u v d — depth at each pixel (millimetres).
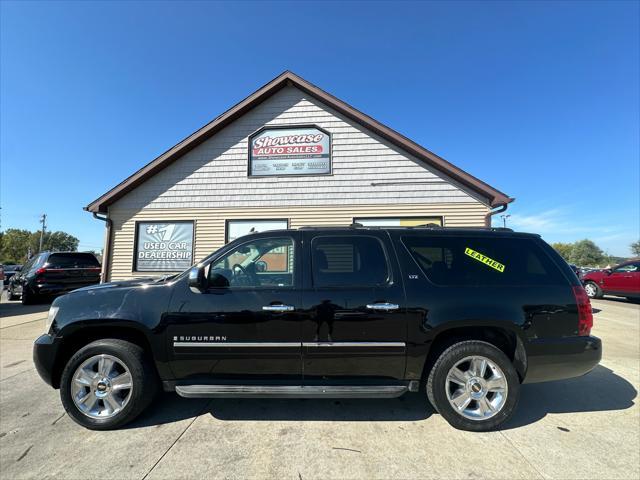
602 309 10516
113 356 3162
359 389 3104
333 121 9703
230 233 9727
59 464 2602
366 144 9570
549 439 2980
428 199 9297
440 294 3219
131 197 9969
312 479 2439
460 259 3393
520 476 2477
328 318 3154
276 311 3156
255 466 2586
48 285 10953
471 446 2861
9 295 12867
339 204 9516
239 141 9891
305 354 3156
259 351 3152
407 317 3168
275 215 9648
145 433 3057
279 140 9789
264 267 3430
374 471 2527
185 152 9922
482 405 3137
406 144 9195
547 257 3439
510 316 3170
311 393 3088
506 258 3416
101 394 3158
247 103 9617
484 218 9164
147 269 9781
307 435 3020
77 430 3115
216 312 3166
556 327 3213
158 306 3197
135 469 2543
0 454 2732
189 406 3588
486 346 3164
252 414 3416
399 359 3166
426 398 3797
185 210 9844
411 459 2678
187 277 3336
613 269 12789
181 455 2721
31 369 4762
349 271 3328
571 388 4129
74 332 3248
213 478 2445
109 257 9844
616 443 2920
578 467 2586
